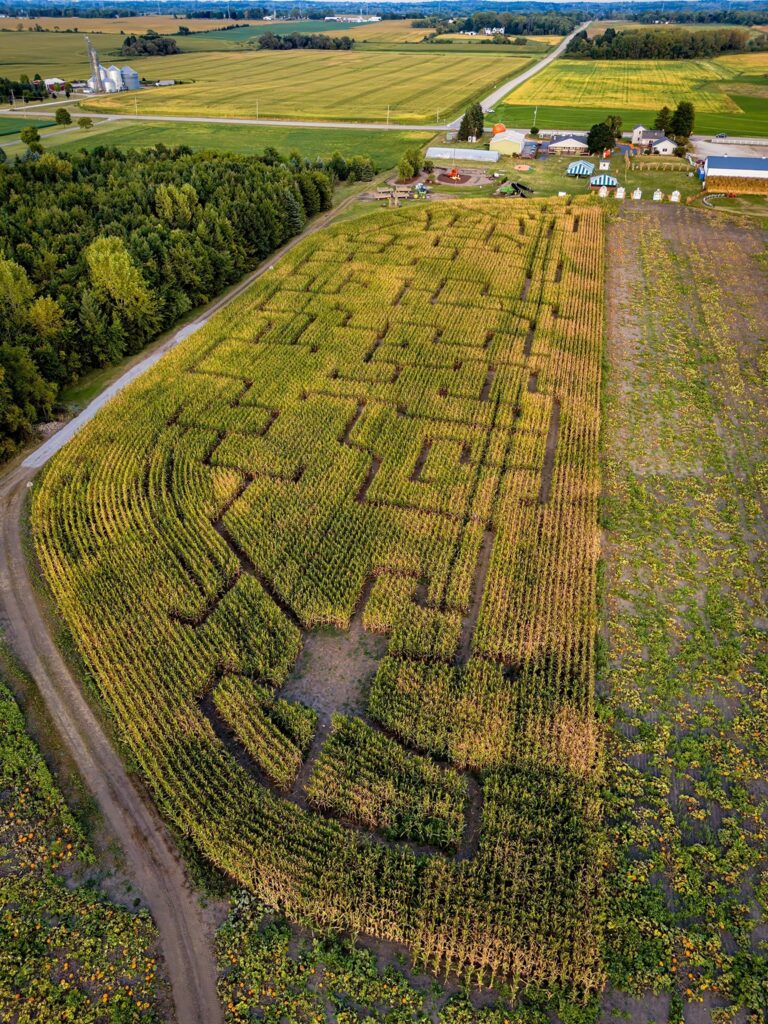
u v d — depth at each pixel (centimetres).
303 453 4550
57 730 2989
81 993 2194
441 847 2561
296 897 2384
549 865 2450
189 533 3944
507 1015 2138
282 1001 2169
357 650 3338
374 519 4006
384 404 5053
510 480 4294
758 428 4822
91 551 3875
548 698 3014
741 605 3491
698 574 3688
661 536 3938
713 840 2550
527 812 2597
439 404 5038
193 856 2548
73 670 3259
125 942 2308
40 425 5000
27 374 4825
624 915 2338
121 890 2453
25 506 4281
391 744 2842
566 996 2175
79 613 3475
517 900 2366
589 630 3322
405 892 2389
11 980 2220
